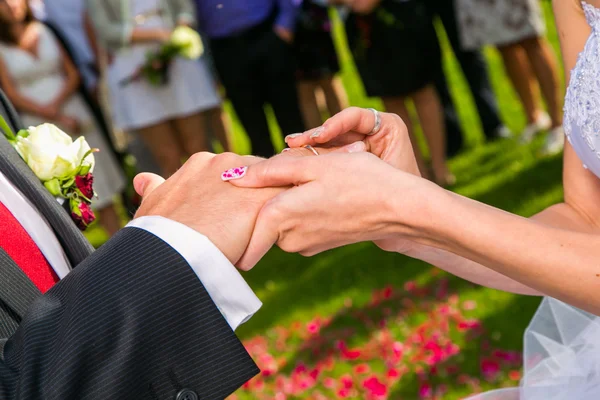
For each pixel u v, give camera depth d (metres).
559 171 4.92
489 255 1.22
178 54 5.09
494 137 5.90
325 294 4.19
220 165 1.35
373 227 1.25
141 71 5.10
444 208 1.21
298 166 1.27
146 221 1.14
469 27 5.48
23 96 4.96
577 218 1.66
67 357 1.02
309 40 5.84
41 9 5.32
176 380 1.06
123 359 1.03
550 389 1.63
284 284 4.46
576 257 1.21
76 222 1.59
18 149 1.53
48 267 1.40
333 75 6.07
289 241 1.26
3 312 1.24
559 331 1.69
